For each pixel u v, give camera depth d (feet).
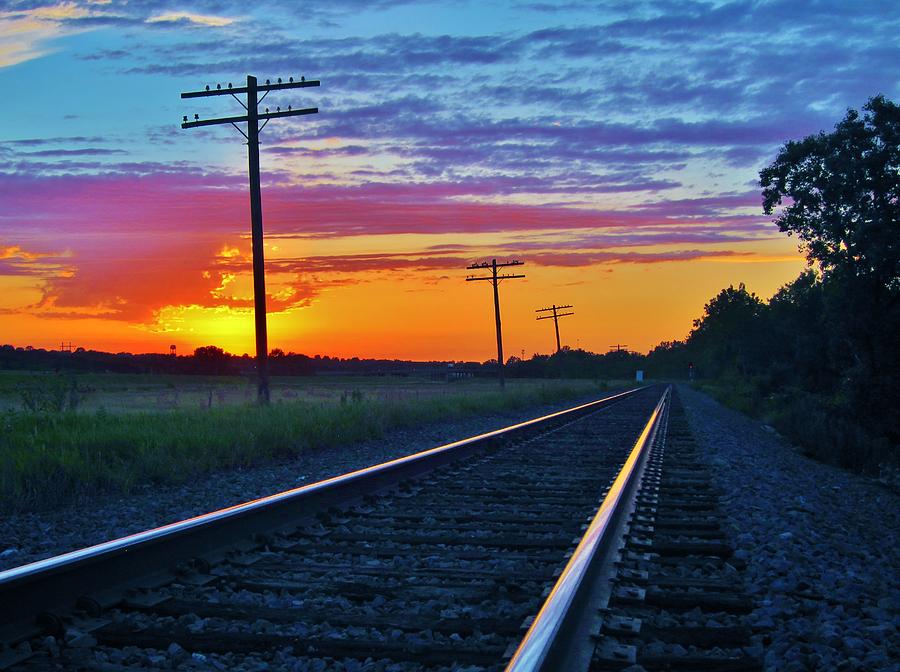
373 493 29.53
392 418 67.67
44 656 12.64
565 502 28.99
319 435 51.98
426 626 13.93
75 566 14.90
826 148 102.37
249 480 36.76
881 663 12.55
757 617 14.78
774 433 90.33
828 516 29.71
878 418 89.86
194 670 12.10
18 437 38.86
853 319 94.17
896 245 91.09
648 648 12.98
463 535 22.65
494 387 221.87
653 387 336.70
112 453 37.42
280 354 555.69
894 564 21.40
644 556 19.88
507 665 11.14
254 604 15.33
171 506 29.76
